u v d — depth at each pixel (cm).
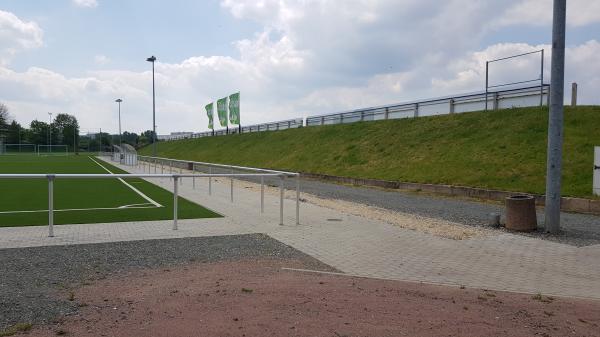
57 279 627
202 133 8338
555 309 536
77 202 1580
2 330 440
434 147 2567
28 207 1442
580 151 1825
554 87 1038
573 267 760
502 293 605
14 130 12988
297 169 3328
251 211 1366
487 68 2747
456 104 3030
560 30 1034
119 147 7775
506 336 441
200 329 440
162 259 753
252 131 6012
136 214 1295
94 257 761
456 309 517
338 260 780
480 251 868
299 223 1155
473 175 2005
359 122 3803
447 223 1181
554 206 1043
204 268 691
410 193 1978
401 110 3519
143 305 511
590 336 451
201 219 1202
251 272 668
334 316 479
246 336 425
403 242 941
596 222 1202
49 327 450
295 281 619
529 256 831
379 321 468
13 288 582
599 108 2131
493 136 2342
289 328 445
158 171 3603
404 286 620
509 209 1087
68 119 14050
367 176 2545
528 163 1912
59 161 5912
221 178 2766
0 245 851
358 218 1252
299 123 5006
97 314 485
